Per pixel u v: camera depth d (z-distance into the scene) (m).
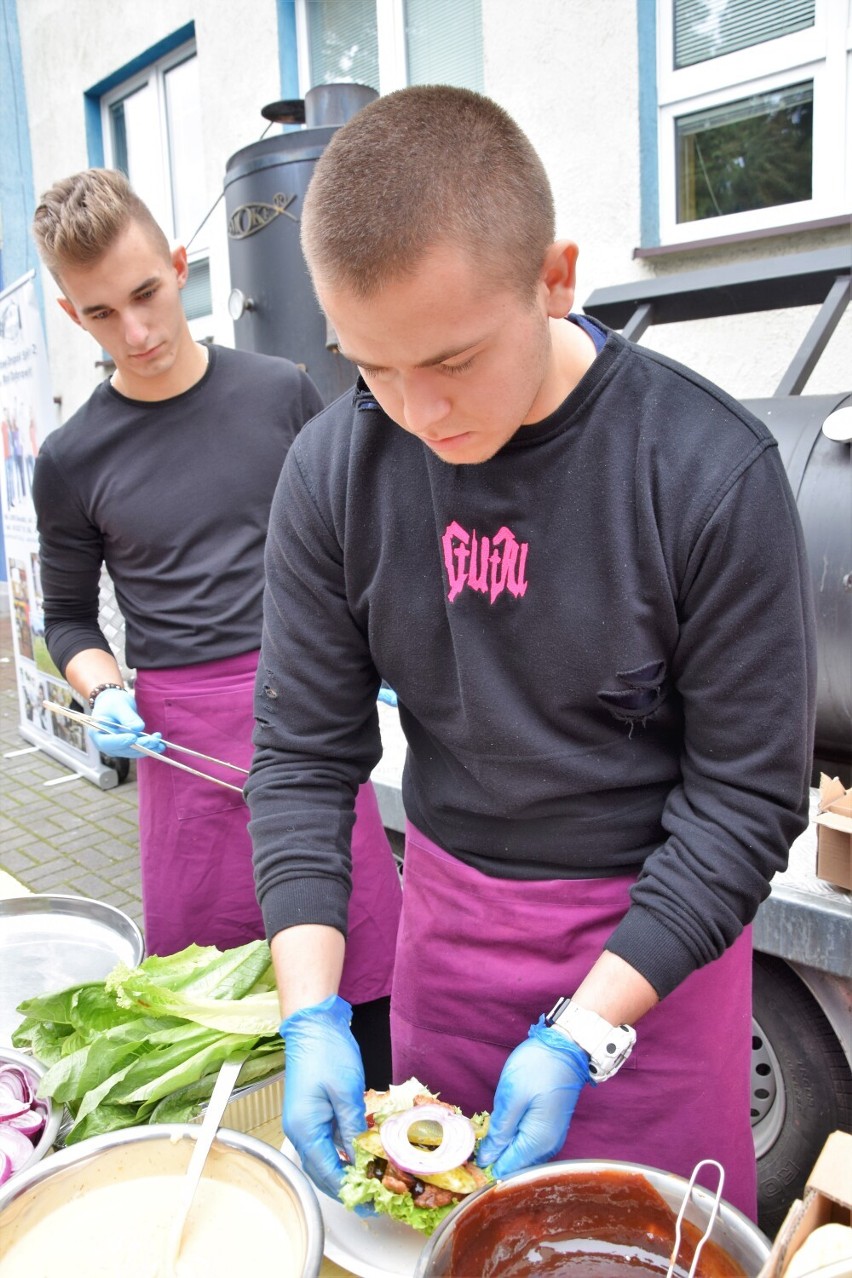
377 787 2.24
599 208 4.04
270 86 5.50
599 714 1.02
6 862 4.03
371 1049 1.85
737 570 0.90
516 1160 0.90
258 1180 0.91
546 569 0.97
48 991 1.33
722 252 3.73
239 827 1.93
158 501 1.88
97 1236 0.89
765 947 1.66
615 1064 0.93
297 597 1.14
